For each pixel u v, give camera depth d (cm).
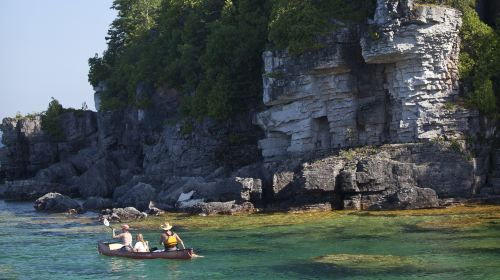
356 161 5203
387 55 5259
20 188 8406
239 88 6662
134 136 8756
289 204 5241
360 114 5609
